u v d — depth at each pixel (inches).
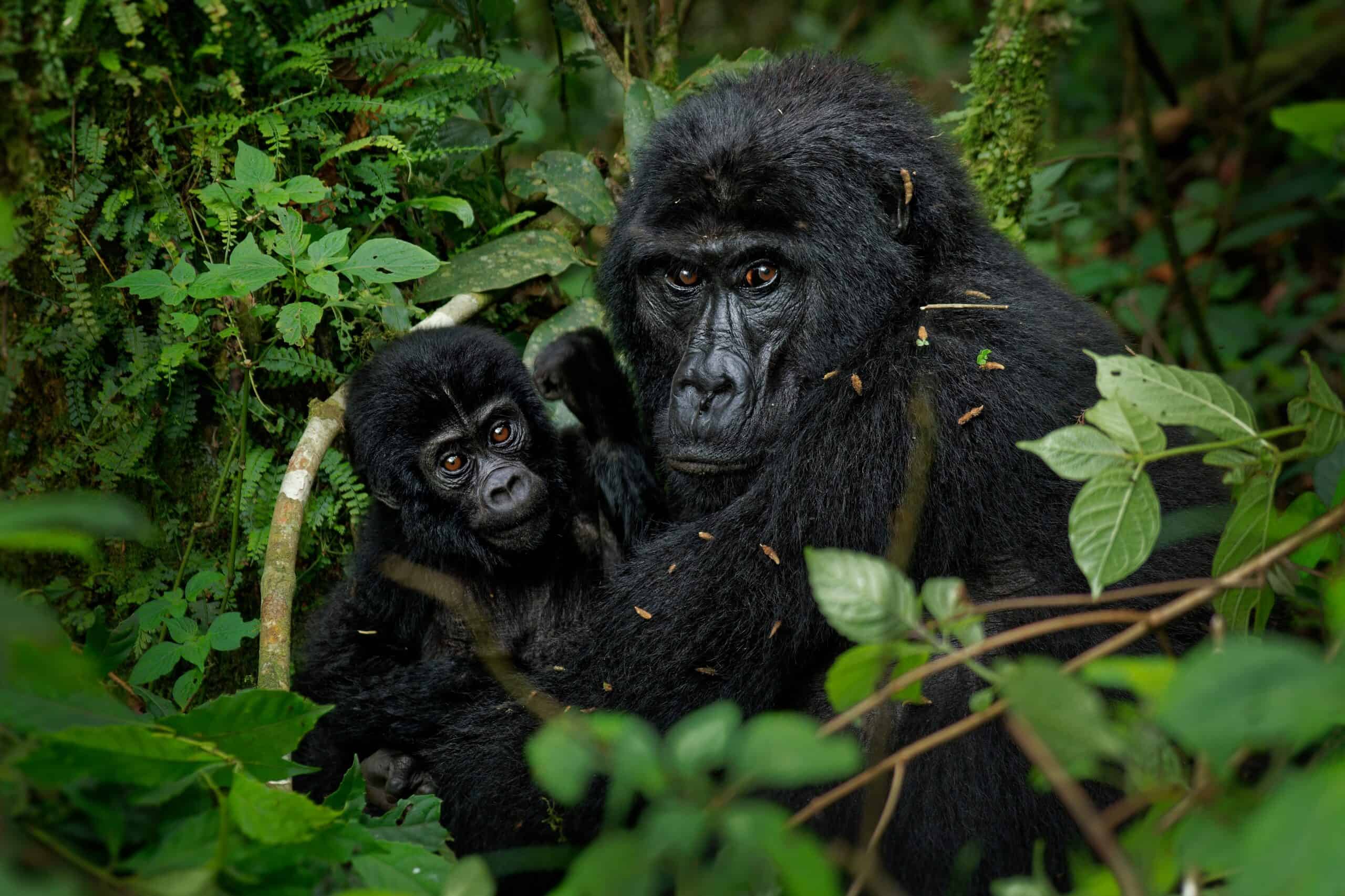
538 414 164.7
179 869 73.5
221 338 141.3
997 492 122.0
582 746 64.1
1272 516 99.3
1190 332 244.4
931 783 116.3
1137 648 119.0
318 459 144.9
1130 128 307.0
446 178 174.1
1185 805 71.7
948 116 199.5
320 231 151.9
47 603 125.9
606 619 133.3
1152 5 349.1
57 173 127.7
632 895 59.7
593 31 199.0
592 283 187.5
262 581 135.2
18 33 114.7
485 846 131.3
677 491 146.4
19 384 127.0
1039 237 271.9
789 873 59.3
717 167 135.9
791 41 341.1
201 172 140.0
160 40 134.7
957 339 127.0
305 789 144.9
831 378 130.3
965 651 75.4
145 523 67.4
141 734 76.7
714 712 62.9
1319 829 54.1
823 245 134.0
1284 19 340.2
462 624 155.9
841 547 122.3
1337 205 281.6
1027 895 75.6
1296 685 56.4
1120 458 84.9
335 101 149.2
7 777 71.1
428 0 187.0
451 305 173.2
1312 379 99.4
